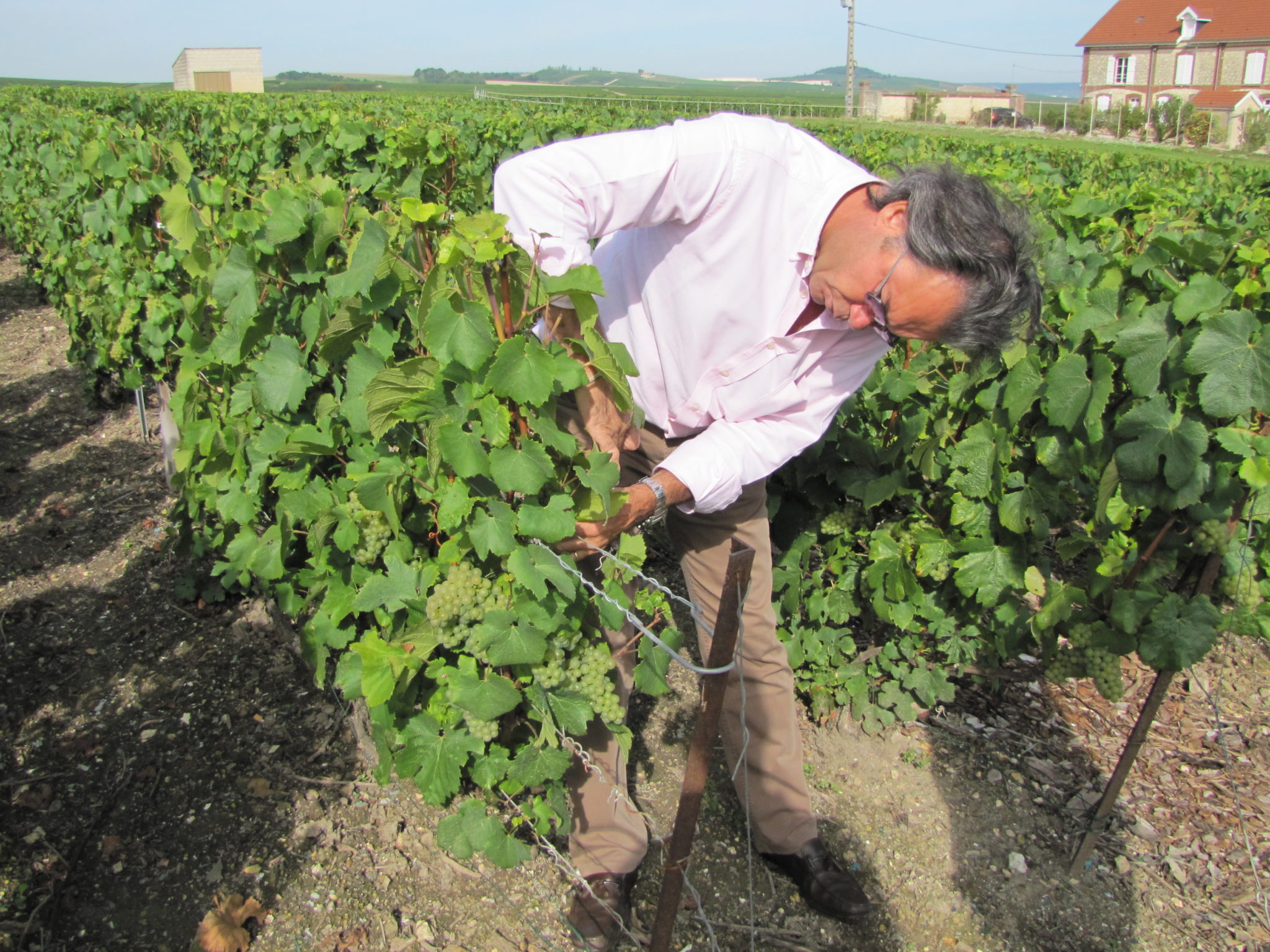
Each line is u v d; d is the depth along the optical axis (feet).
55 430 18.65
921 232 6.15
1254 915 9.08
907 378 9.79
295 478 8.25
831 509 10.78
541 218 6.24
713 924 8.77
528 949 8.39
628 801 8.14
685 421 7.89
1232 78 179.93
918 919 8.98
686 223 6.74
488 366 5.68
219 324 10.18
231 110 34.78
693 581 8.49
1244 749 11.19
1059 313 10.24
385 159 21.84
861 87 221.46
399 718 7.55
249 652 11.91
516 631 6.26
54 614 12.65
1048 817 10.14
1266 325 7.44
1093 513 10.26
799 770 8.84
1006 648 10.44
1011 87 213.05
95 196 16.51
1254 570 8.55
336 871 8.98
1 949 8.09
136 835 9.30
